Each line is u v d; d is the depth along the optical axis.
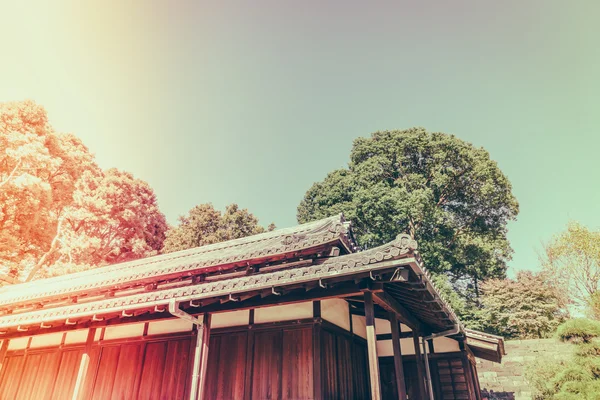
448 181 22.52
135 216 31.25
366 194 22.28
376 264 4.86
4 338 9.43
